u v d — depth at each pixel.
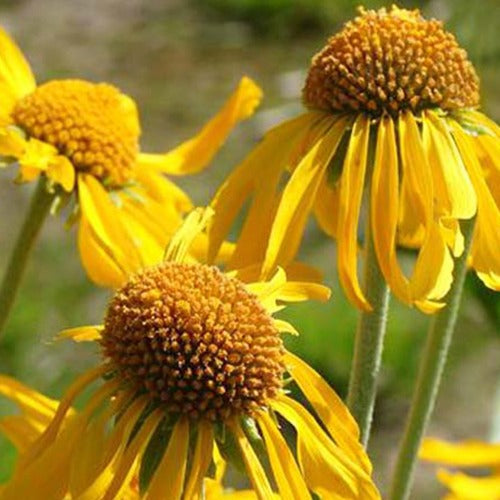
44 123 0.49
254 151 0.44
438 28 0.44
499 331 0.56
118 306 0.41
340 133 0.43
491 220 0.42
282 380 0.41
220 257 0.45
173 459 0.40
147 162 0.50
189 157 0.50
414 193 0.42
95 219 0.48
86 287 0.97
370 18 0.44
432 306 0.41
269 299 0.41
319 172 0.43
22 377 0.88
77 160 0.49
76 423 0.40
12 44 0.50
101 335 0.41
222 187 0.44
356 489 0.40
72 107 0.49
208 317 0.40
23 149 0.47
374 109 0.43
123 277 0.47
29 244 0.48
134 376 0.40
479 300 0.56
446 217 0.42
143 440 0.40
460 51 0.44
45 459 0.40
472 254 0.42
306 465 0.40
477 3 0.67
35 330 0.91
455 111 0.44
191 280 0.41
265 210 0.43
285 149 0.44
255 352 0.41
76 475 0.40
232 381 0.40
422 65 0.43
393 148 0.43
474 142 0.43
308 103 0.44
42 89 0.49
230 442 0.40
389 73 0.43
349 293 0.42
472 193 0.42
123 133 0.49
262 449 0.40
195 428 0.40
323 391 0.41
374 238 0.42
